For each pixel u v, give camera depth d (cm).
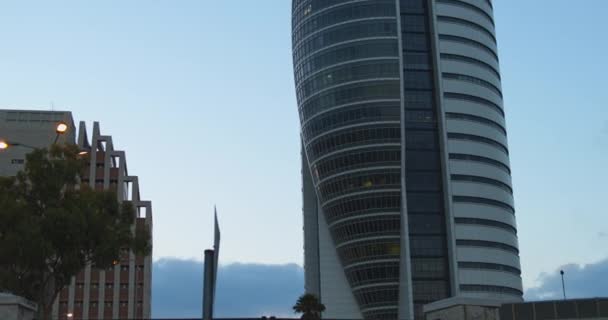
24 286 7219
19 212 6825
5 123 18862
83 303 17550
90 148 19675
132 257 17862
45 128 19012
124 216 7525
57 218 6794
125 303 17675
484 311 4556
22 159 18650
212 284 2127
